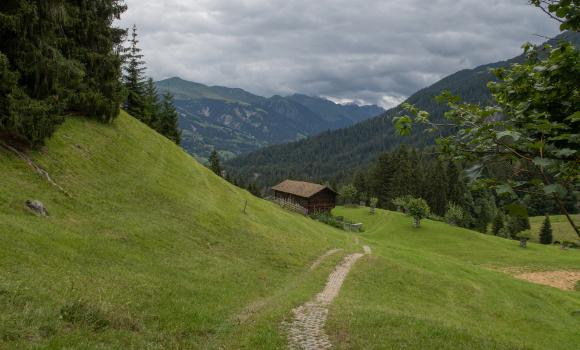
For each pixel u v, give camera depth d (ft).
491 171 15.42
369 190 459.73
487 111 18.92
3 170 75.05
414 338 52.42
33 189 75.15
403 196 394.93
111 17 128.26
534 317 103.60
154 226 89.15
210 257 88.28
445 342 52.21
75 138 106.32
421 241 249.75
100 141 116.47
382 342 50.26
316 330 54.75
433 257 171.53
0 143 80.28
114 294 50.72
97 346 34.47
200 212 112.68
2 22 75.41
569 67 18.37
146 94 256.93
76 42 118.01
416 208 280.72
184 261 79.20
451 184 407.23
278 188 327.47
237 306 64.44
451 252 225.35
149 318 47.91
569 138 15.11
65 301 41.91
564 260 210.18
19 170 78.02
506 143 17.04
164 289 60.29
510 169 16.19
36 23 81.97
